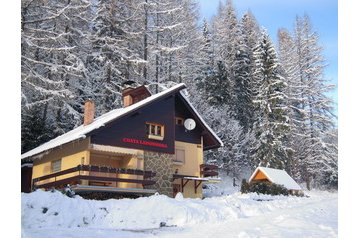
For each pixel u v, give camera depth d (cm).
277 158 3584
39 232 867
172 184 2111
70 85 2912
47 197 1081
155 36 3703
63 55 2842
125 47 3198
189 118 2391
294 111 4409
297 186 2734
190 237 812
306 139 4159
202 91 4112
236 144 3619
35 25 2847
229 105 4203
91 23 3241
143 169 1991
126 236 852
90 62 3203
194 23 4194
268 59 3916
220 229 922
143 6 3434
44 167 2173
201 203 1291
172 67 3712
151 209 1153
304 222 917
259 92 3941
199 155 2388
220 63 4338
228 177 3706
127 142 1962
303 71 4547
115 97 3031
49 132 2775
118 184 1914
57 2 2916
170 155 2139
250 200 1525
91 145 1816
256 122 3897
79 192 1648
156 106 2147
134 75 3269
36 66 2753
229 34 4856
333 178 4031
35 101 2650
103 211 1123
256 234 793
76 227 998
